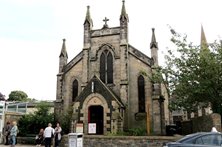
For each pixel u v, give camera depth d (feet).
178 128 120.47
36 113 124.36
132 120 113.39
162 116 110.93
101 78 120.67
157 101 110.11
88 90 107.76
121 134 92.22
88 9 129.08
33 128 115.24
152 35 119.03
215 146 43.98
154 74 96.32
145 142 69.77
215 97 77.92
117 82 117.39
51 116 118.73
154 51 116.57
